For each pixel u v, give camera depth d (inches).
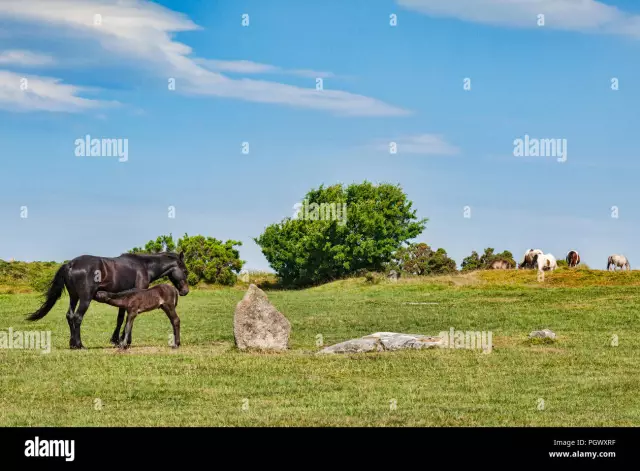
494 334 1269.7
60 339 1227.9
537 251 2559.1
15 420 730.8
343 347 1065.5
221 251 3331.7
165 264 1127.0
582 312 1507.1
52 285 1082.7
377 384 876.6
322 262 3351.4
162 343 1179.3
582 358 1030.4
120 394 825.5
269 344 1073.5
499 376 921.5
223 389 848.3
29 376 896.9
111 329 1385.3
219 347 1118.4
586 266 2336.4
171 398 812.6
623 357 1042.1
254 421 727.1
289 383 877.2
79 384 863.1
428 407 781.9
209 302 1931.6
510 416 753.0
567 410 781.3
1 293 2425.0
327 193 3494.1
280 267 3422.7
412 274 3169.3
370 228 3292.3
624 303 1603.1
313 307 1731.1
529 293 1849.2
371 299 1894.7
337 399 809.5
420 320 1462.8
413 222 3393.2
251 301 1077.1
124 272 1091.9
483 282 2182.6
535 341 1148.5
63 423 722.2
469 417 746.2
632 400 822.5
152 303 1076.5
